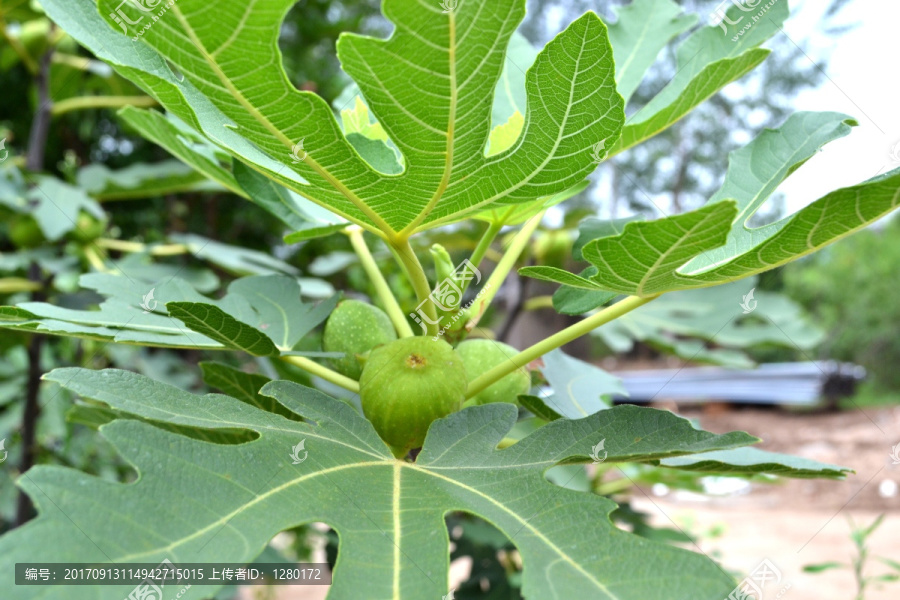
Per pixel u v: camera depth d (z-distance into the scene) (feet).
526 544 0.71
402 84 0.72
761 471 1.00
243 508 0.69
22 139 3.57
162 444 0.71
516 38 1.52
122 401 0.80
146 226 3.76
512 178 0.85
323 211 1.30
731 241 1.07
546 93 0.75
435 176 0.82
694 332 2.72
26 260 2.26
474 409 0.91
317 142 0.78
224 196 3.69
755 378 10.55
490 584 1.86
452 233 2.44
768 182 1.09
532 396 1.05
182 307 0.85
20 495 1.98
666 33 1.42
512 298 2.22
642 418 0.86
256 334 0.92
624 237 0.76
